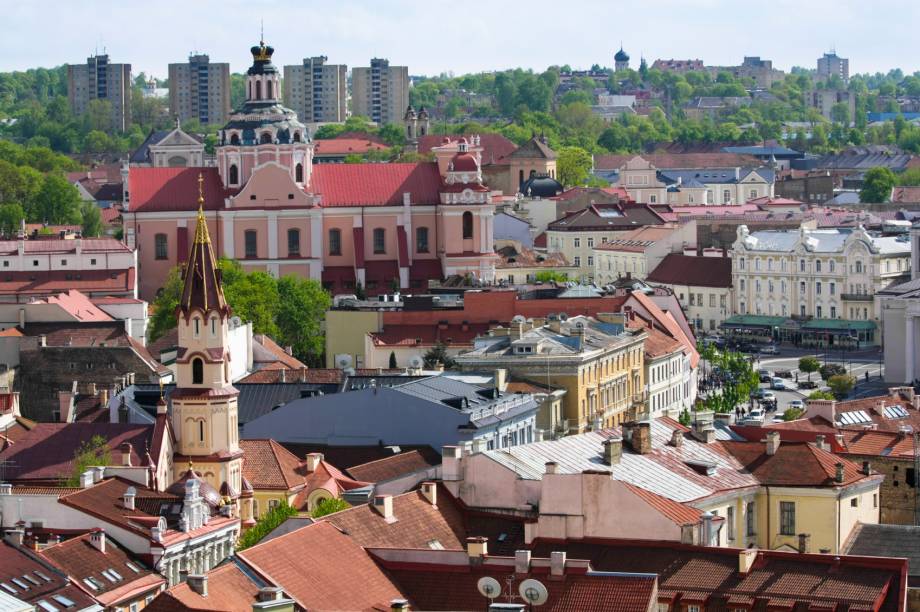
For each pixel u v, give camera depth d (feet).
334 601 558.15
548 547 609.42
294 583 559.79
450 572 581.53
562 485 613.93
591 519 611.88
